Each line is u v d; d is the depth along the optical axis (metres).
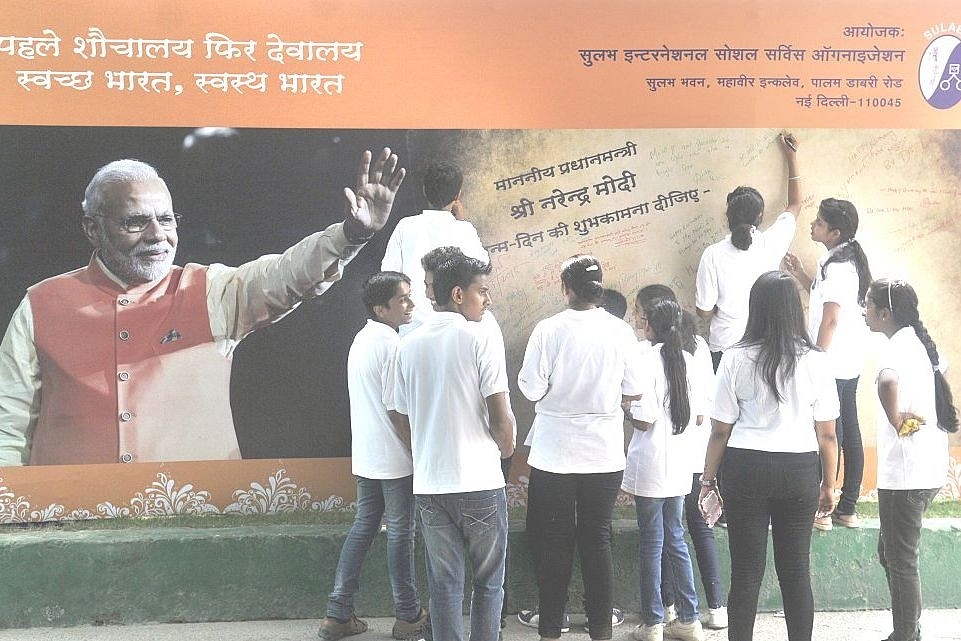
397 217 5.43
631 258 5.54
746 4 5.46
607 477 4.32
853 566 5.13
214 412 5.39
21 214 5.25
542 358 4.28
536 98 5.43
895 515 4.34
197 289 5.37
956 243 5.61
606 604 4.36
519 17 5.39
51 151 5.25
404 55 5.37
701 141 5.50
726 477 3.97
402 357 4.00
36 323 5.28
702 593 5.15
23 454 5.28
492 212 5.46
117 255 5.30
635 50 5.44
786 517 3.94
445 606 3.86
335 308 5.43
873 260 5.60
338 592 4.70
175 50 5.28
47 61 5.22
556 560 4.34
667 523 4.71
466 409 3.85
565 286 4.38
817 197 5.55
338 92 5.36
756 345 3.92
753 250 5.50
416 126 5.39
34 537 4.95
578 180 5.48
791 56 5.49
